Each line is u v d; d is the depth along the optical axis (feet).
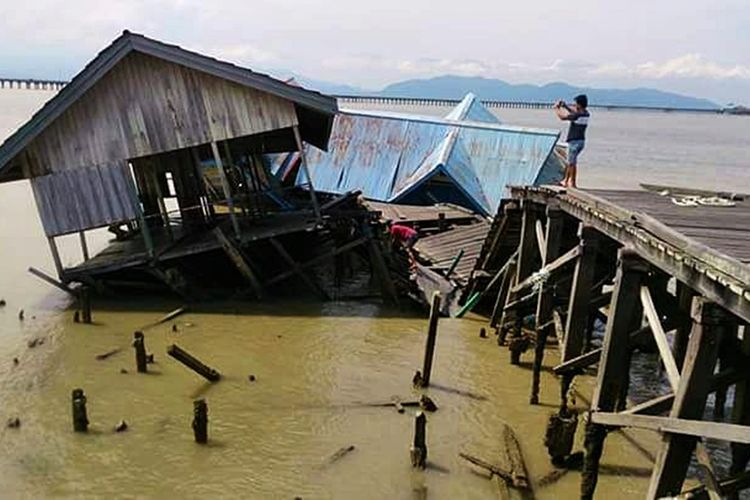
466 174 87.51
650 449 37.17
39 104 311.47
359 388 44.27
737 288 20.98
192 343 51.49
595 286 46.01
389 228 72.64
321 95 59.67
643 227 29.81
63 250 79.10
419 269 64.08
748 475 26.02
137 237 71.51
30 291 63.67
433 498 32.50
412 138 95.76
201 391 43.19
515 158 89.81
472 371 47.21
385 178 92.73
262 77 58.29
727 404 43.29
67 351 49.44
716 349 23.13
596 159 201.77
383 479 34.01
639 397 44.24
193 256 65.51
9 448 36.11
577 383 45.91
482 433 38.73
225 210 83.35
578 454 35.50
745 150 256.93
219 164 59.98
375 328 55.57
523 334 51.37
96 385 43.83
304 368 47.21
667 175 167.12
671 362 26.21
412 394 43.45
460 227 76.64
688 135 349.41
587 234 36.47
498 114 537.24
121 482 33.37
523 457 36.01
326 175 96.32
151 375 45.47
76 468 34.45
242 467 34.83
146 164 72.23
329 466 35.04
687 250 24.75
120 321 55.98
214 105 59.26
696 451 25.90
